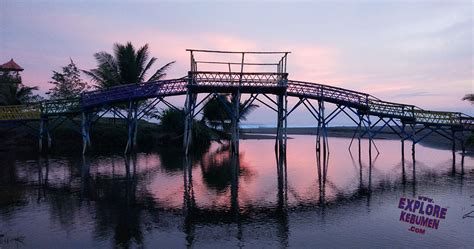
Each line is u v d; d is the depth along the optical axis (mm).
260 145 49531
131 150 34781
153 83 31875
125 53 39938
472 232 12594
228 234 12586
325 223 13789
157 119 46750
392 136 63875
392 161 31312
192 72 30922
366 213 15094
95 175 23156
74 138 37000
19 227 13062
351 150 41469
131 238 12109
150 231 12805
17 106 32031
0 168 25156
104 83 40062
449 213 14922
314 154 37156
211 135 49375
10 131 36812
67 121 40000
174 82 31719
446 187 19953
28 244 11461
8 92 40094
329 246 11484
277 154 35000
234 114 32625
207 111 51062
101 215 14602
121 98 32031
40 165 26594
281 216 14695
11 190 18766
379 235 12430
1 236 12148
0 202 16438
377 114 34125
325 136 33625
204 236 12375
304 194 18547
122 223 13641
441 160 31750
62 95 47312
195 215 14781
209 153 36906
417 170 26156
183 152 35469
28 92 42969
